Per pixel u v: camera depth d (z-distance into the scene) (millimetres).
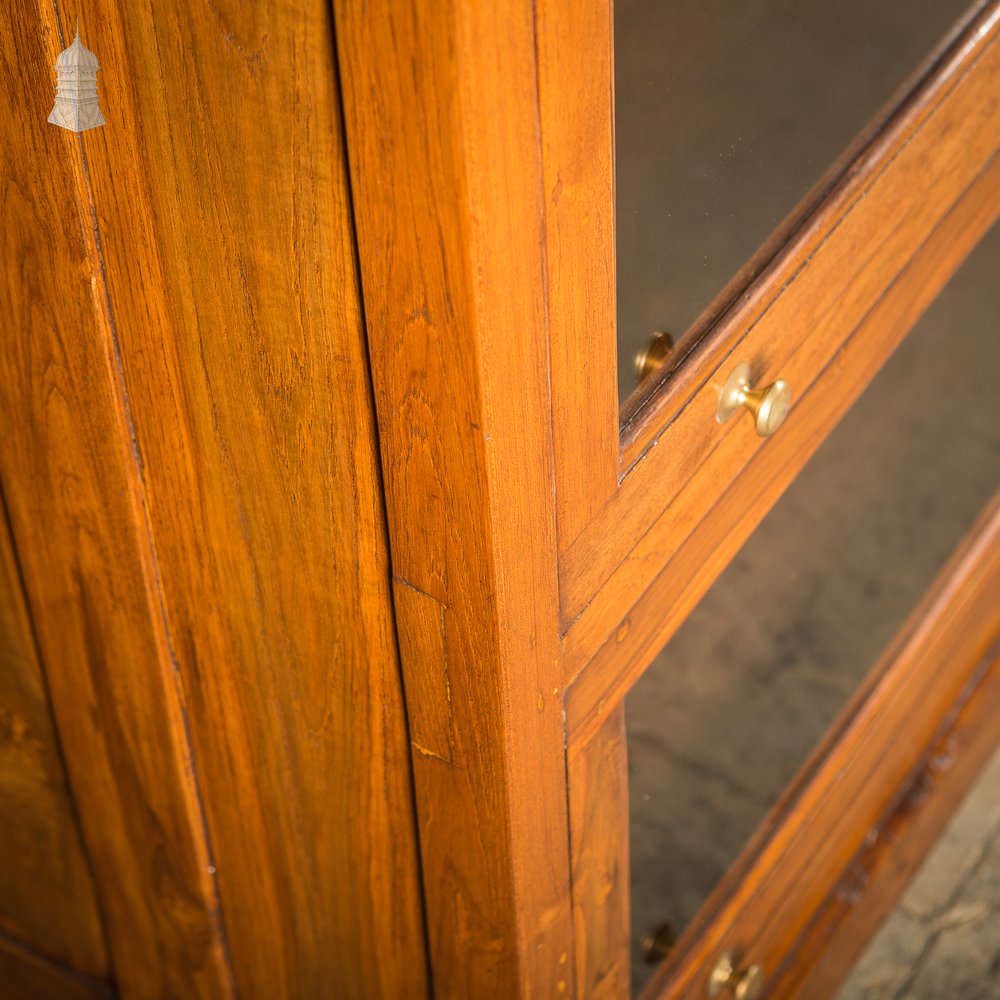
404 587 569
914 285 741
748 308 618
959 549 956
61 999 853
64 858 775
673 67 546
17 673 706
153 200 543
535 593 561
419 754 608
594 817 658
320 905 695
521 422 526
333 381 544
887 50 645
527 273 507
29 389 602
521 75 481
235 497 592
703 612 690
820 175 636
